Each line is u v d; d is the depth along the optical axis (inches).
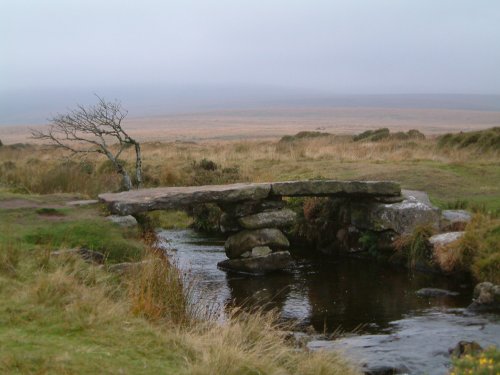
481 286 479.2
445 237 581.0
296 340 370.6
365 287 548.1
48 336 267.1
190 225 856.3
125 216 537.0
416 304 485.4
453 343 376.2
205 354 269.1
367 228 669.3
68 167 906.7
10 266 351.9
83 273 372.5
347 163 1057.5
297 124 5920.3
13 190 762.2
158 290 366.3
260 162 1178.6
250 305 489.4
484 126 5157.5
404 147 1336.1
